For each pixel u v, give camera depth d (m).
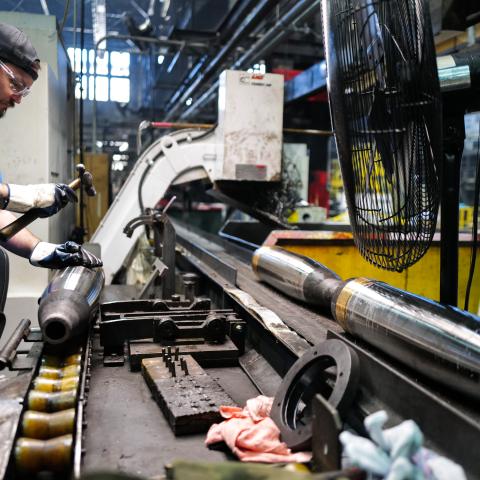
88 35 8.32
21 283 3.53
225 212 8.85
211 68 6.29
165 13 6.92
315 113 7.85
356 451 0.93
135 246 3.75
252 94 3.63
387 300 1.51
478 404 1.23
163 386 1.58
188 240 4.71
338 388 1.25
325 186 8.36
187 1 7.46
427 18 1.24
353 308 1.63
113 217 3.62
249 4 4.50
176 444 1.34
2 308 2.14
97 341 2.19
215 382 1.63
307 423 1.34
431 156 1.31
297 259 2.46
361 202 1.42
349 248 3.43
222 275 3.04
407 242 1.41
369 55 1.28
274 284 2.63
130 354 1.89
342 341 1.46
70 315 1.84
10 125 3.46
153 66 9.28
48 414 1.40
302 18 4.39
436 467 0.89
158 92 10.69
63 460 1.25
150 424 1.45
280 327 1.92
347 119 1.35
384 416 0.98
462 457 1.00
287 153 5.57
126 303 2.30
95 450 1.30
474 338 1.21
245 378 1.88
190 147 3.71
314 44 6.73
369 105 1.32
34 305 3.49
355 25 1.29
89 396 1.65
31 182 3.53
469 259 3.48
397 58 1.24
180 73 9.52
